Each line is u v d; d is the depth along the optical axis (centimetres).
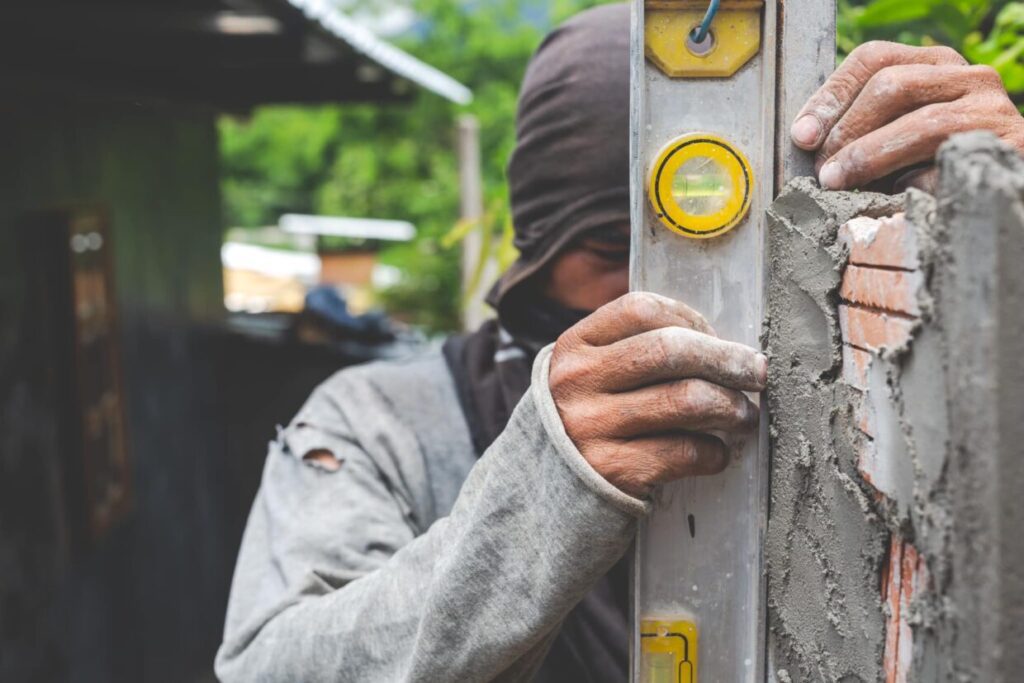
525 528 88
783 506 87
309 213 2016
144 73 448
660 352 80
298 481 135
